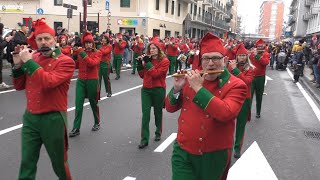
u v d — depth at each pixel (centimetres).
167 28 4303
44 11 3709
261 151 665
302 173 566
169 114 953
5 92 1171
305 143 733
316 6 5644
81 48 705
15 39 1235
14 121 806
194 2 5297
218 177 321
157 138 702
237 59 625
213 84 315
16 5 3756
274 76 2120
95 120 762
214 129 310
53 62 388
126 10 3741
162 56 646
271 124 888
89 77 720
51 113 392
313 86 1584
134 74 1859
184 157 319
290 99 1289
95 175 525
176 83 325
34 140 394
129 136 727
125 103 1070
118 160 589
